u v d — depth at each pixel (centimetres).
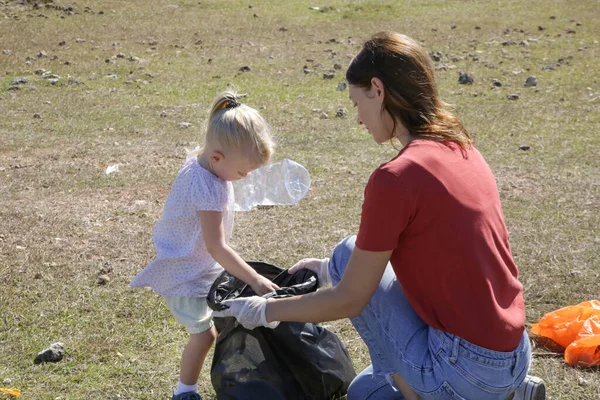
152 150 791
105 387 367
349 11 1647
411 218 272
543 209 624
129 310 443
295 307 293
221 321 336
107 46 1322
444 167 273
